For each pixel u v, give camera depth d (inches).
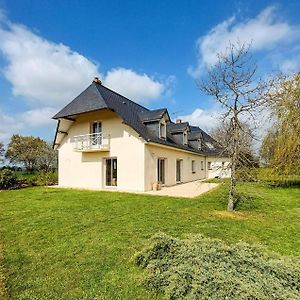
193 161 1011.3
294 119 588.7
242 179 350.0
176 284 129.2
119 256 185.6
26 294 135.6
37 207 385.7
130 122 646.5
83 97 717.9
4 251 199.0
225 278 124.2
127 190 629.3
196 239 184.4
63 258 183.2
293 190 593.6
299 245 215.5
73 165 763.4
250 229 261.4
